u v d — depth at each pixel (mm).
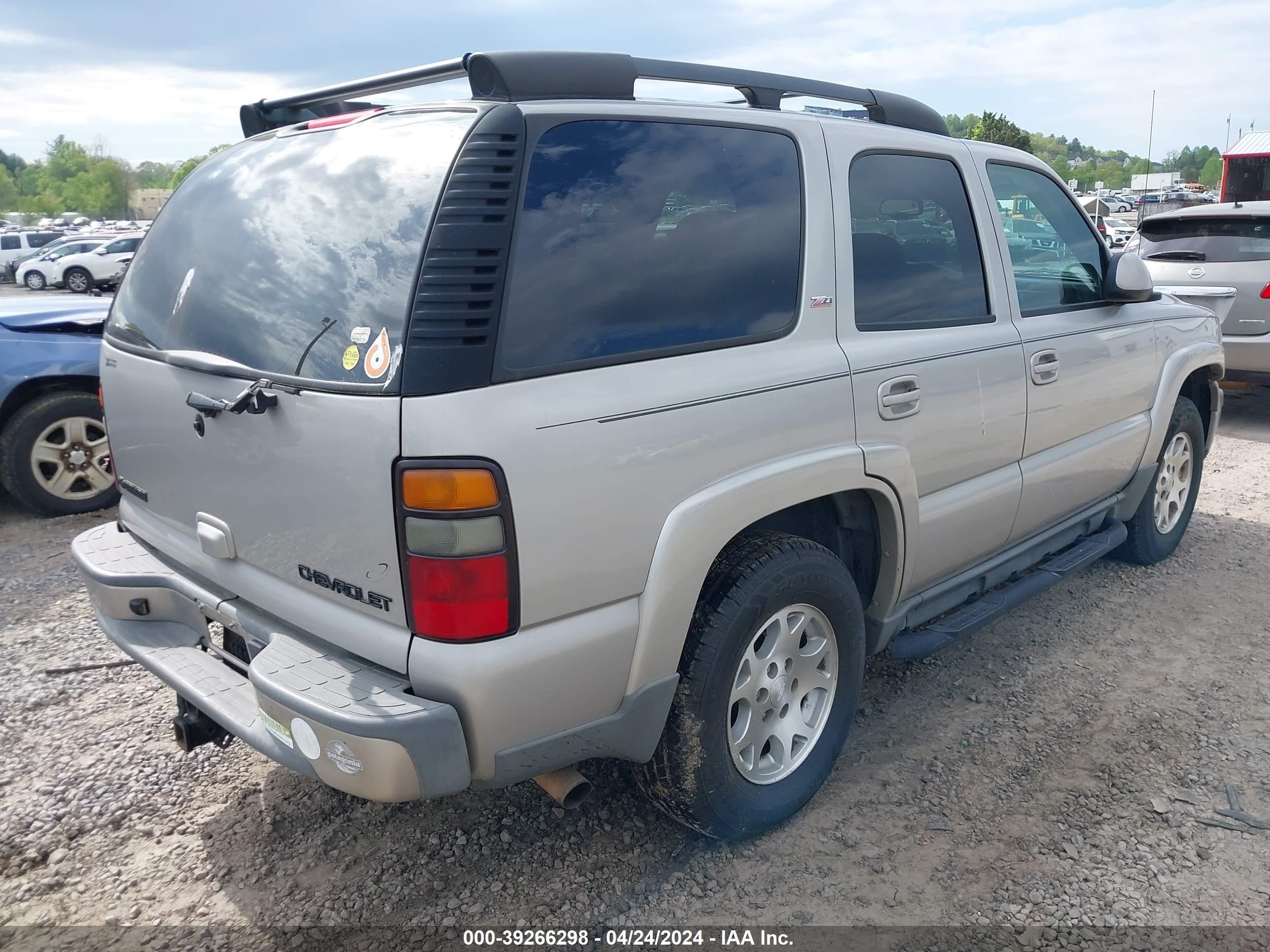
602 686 2203
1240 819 2805
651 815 2842
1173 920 2412
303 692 2027
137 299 2820
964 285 3264
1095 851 2674
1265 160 18656
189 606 2684
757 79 2746
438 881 2574
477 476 1908
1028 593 3656
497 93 2199
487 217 1999
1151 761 3107
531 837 2750
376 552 2020
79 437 5730
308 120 2867
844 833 2768
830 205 2779
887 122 3238
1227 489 6145
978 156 3461
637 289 2256
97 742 3248
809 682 2785
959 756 3156
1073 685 3619
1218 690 3566
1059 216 3912
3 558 5039
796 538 2633
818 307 2684
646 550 2203
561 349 2086
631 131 2336
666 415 2213
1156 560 4797
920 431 2945
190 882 2578
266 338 2240
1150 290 3922
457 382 1925
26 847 2711
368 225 2125
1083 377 3729
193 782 3023
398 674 2072
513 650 2010
